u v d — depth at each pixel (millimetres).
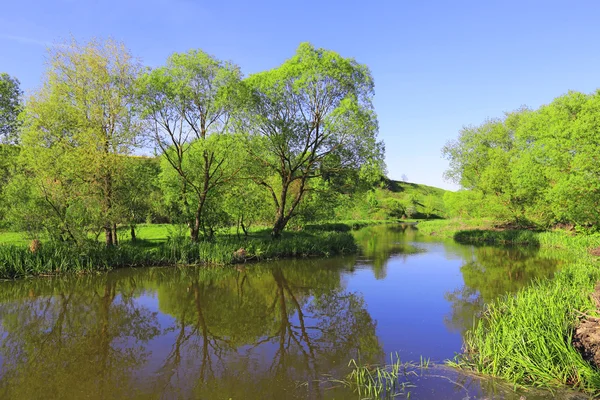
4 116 31812
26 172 17266
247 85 21234
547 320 7984
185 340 9586
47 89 17297
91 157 16328
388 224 63594
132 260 18109
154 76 18438
